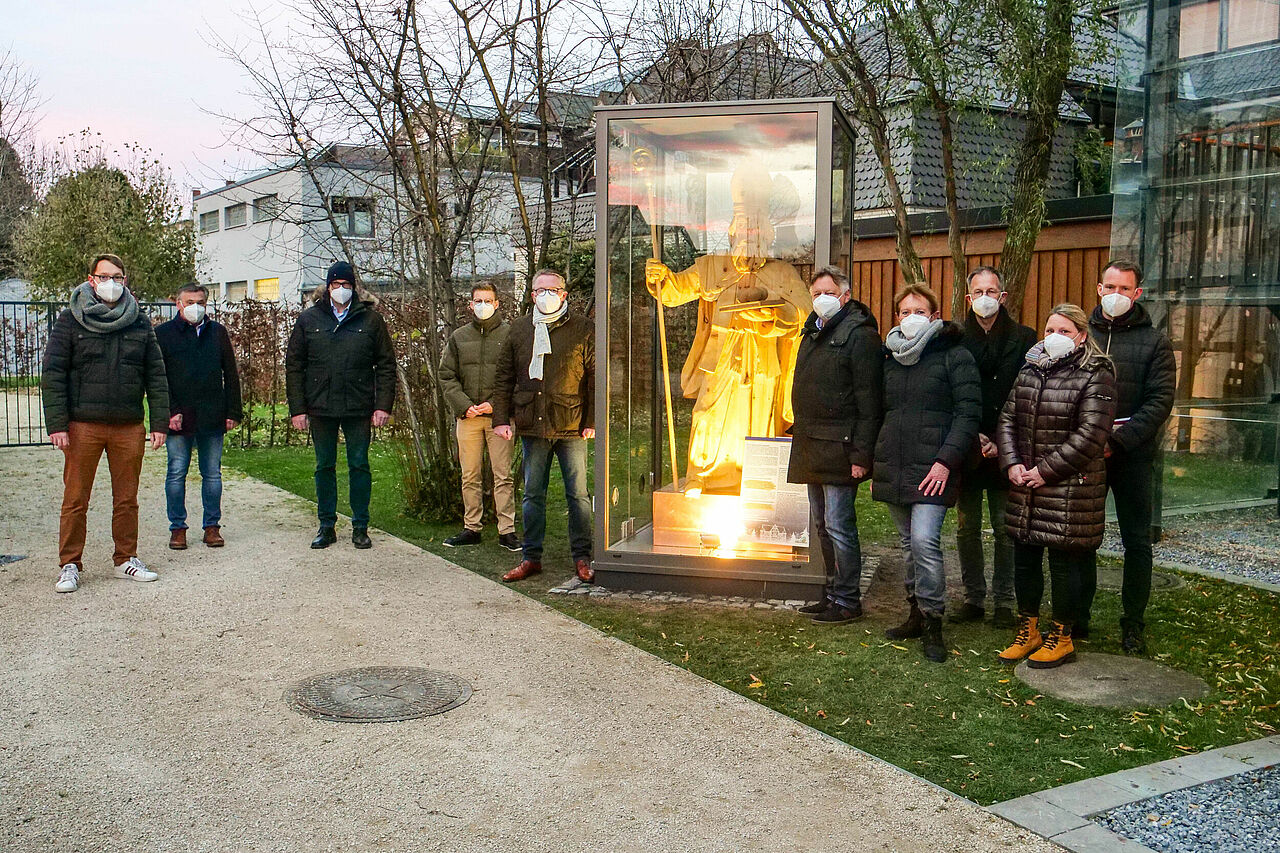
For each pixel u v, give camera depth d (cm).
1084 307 1177
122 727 424
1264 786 373
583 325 679
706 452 655
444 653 523
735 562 634
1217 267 878
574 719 436
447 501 867
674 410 661
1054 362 492
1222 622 587
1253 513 934
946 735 423
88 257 2473
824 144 612
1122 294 532
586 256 948
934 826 342
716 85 995
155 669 495
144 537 796
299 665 502
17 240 2555
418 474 888
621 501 662
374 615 589
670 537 659
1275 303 902
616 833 338
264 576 678
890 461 526
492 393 765
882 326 1408
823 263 617
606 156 635
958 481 522
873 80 903
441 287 856
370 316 768
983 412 558
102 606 602
